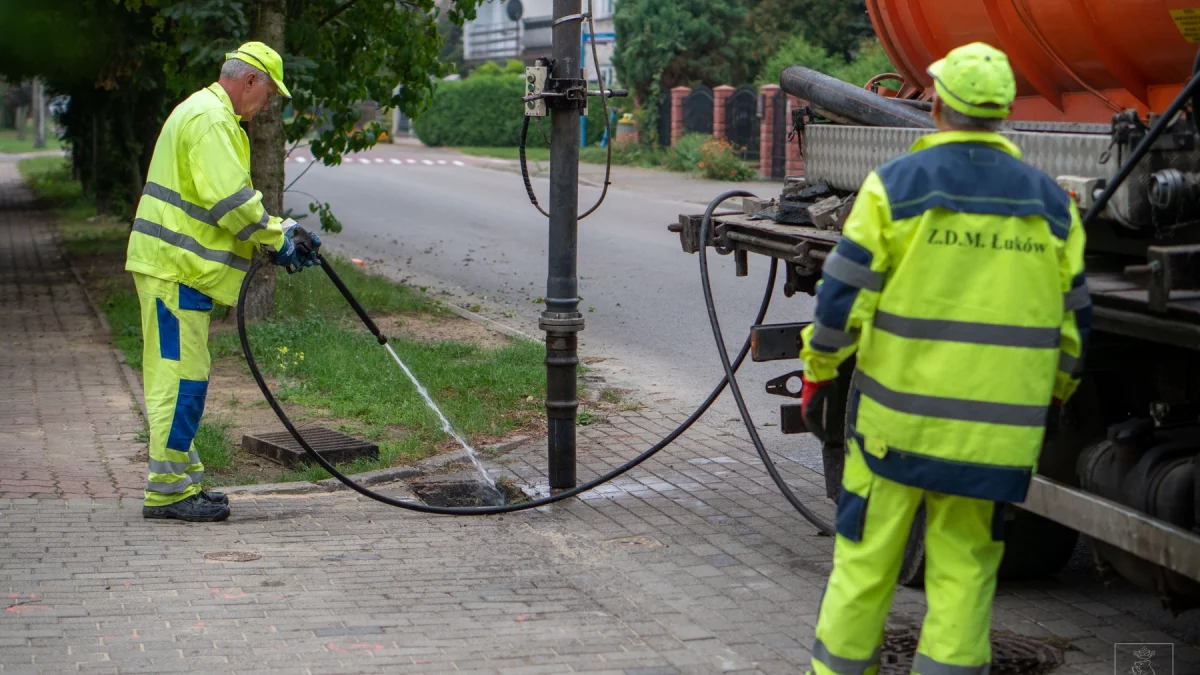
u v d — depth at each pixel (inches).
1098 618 185.5
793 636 177.5
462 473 280.5
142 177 753.0
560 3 247.6
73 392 352.5
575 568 211.0
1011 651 171.0
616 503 253.1
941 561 139.3
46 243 734.5
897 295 134.1
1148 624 182.9
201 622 181.9
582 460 288.2
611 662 167.3
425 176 1269.7
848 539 142.6
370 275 570.9
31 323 464.1
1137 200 150.4
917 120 204.8
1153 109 196.2
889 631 178.1
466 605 191.2
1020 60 211.8
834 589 143.6
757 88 1293.1
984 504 138.3
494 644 173.9
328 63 489.7
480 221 853.2
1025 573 201.6
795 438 305.9
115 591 195.6
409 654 169.8
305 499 260.1
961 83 133.9
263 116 433.4
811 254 203.6
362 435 308.7
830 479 214.7
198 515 237.9
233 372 377.1
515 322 475.5
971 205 132.2
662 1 1433.3
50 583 198.8
